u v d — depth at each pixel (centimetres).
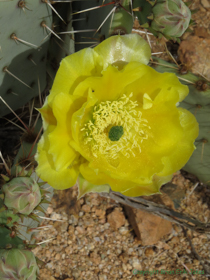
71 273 20
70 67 10
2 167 20
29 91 19
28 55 16
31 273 11
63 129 10
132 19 14
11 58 15
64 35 18
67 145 11
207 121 19
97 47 11
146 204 20
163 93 11
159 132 12
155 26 13
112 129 12
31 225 17
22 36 14
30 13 13
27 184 11
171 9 12
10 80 16
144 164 12
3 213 13
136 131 12
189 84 17
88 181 11
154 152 12
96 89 11
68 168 11
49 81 20
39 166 10
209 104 17
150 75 11
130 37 11
